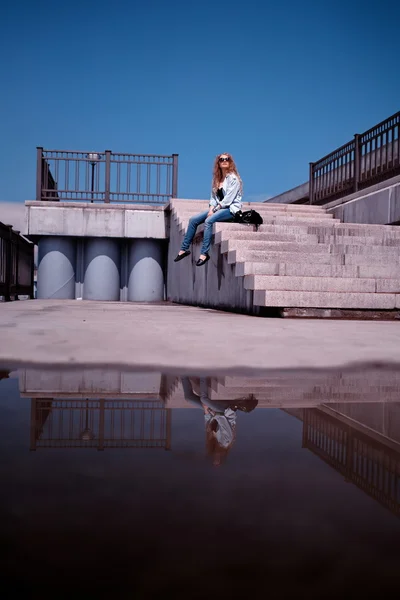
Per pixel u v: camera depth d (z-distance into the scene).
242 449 0.70
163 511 0.45
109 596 0.30
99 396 1.15
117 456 0.65
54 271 12.37
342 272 5.47
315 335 2.85
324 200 11.04
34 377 1.41
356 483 0.55
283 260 5.64
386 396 1.24
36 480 0.54
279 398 1.18
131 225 12.34
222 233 6.28
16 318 3.79
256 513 0.45
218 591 0.31
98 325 3.22
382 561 0.36
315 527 0.42
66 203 12.16
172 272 11.41
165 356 1.85
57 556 0.36
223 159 6.49
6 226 9.69
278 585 0.32
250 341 2.44
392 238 6.67
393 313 4.99
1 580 0.32
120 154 12.36
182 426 0.86
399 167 8.10
